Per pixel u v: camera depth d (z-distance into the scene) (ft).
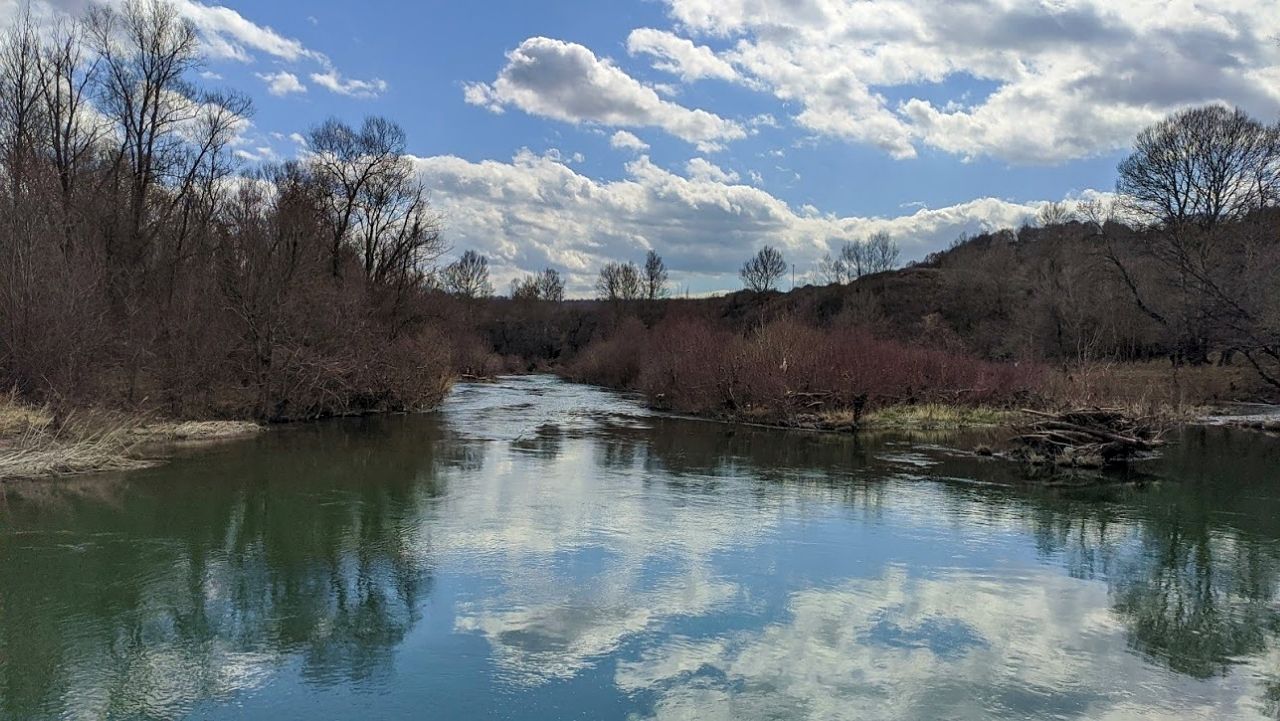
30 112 82.79
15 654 21.68
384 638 22.98
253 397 80.38
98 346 63.52
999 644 23.02
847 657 21.93
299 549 32.07
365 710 18.63
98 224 81.25
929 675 20.81
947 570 30.37
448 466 53.67
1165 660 22.06
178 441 64.64
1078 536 35.91
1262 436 78.79
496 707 18.79
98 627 23.63
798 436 76.07
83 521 36.40
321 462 54.70
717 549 32.81
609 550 32.40
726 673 20.79
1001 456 61.11
